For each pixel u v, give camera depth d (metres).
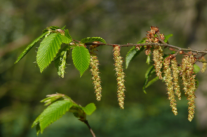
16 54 9.66
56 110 1.95
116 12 10.66
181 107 17.45
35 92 9.85
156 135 11.56
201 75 9.34
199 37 11.34
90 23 10.48
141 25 10.32
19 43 9.34
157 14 10.39
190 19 11.07
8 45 9.18
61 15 10.25
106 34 10.33
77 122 13.98
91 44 2.09
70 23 10.42
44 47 1.90
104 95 8.79
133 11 10.53
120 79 2.03
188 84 2.14
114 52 2.07
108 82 8.87
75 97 9.44
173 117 14.36
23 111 9.84
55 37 1.95
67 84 9.57
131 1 10.47
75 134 11.58
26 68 9.83
